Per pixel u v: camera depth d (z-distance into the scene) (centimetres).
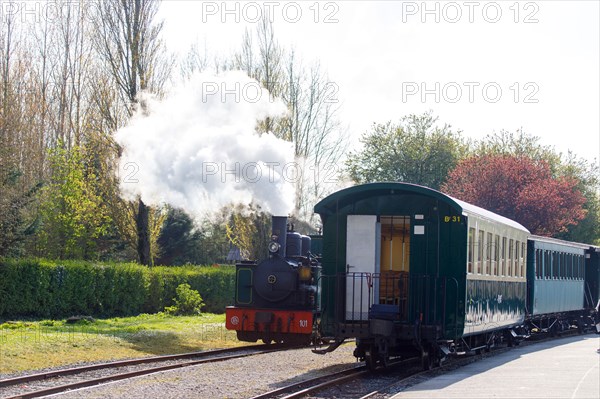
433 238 1783
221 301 4047
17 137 3562
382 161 6072
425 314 1775
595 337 3084
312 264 2514
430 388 1453
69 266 3114
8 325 2459
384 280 1881
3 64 4156
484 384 1487
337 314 1800
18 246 3206
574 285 3197
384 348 1755
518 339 2539
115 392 1397
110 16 3816
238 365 1864
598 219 5891
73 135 4578
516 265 2356
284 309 2392
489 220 2012
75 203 3678
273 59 4028
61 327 2483
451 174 4794
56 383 1495
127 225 3859
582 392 1358
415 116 6106
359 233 1822
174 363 1861
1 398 1278
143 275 3528
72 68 4594
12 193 3136
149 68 3847
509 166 4528
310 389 1469
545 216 4325
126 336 2266
